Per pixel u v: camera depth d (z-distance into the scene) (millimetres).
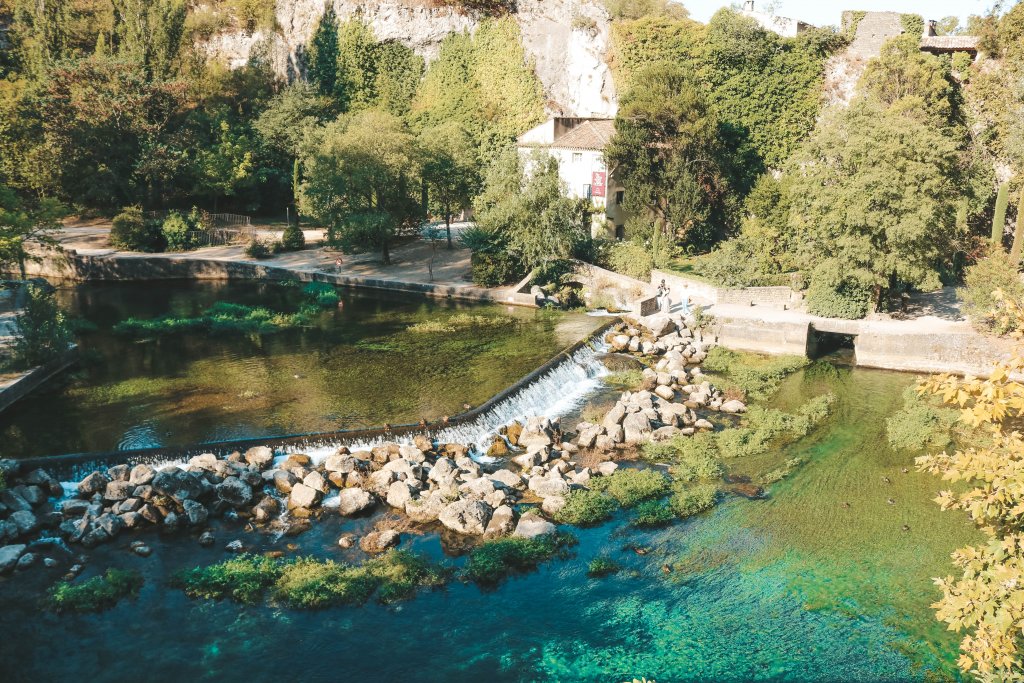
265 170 87625
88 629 23203
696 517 30516
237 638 23031
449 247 74688
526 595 25484
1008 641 12586
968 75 67125
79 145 76500
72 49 96125
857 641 23562
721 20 73562
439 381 42062
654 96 66500
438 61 94062
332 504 30312
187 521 28812
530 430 36625
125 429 35156
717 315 52312
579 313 57562
